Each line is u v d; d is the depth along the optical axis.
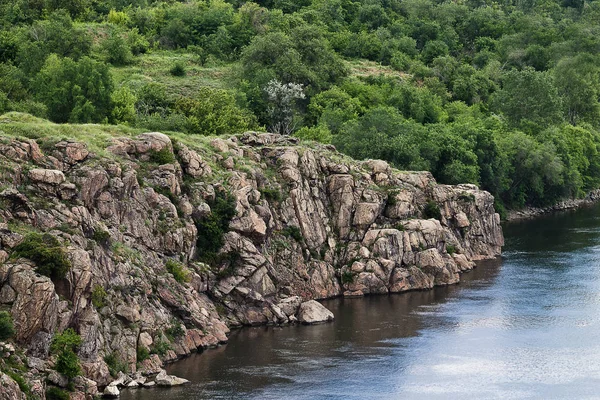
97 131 142.25
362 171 169.62
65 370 101.38
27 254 104.94
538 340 133.75
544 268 179.75
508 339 133.88
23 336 100.50
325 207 163.50
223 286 138.88
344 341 132.50
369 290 159.62
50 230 112.50
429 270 165.38
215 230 140.00
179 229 134.38
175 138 147.12
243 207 145.12
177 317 126.56
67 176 123.31
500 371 120.75
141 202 131.50
